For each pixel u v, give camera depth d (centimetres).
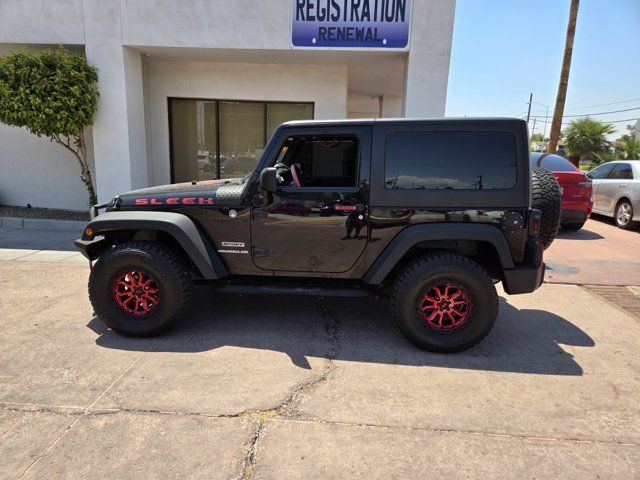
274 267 401
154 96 956
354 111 2064
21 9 793
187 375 332
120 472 234
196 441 259
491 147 362
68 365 346
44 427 269
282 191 385
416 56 761
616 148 2897
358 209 377
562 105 1608
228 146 1002
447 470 239
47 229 846
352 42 769
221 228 398
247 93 961
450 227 364
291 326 426
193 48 801
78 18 791
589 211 869
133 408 290
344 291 392
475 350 383
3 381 321
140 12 784
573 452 254
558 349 387
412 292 365
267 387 317
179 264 389
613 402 306
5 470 234
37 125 758
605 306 496
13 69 741
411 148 369
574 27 1526
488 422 281
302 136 384
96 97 812
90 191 890
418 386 323
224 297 503
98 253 422
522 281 366
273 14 772
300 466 240
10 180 1002
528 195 363
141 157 884
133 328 390
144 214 394
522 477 235
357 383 325
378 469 239
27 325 420
